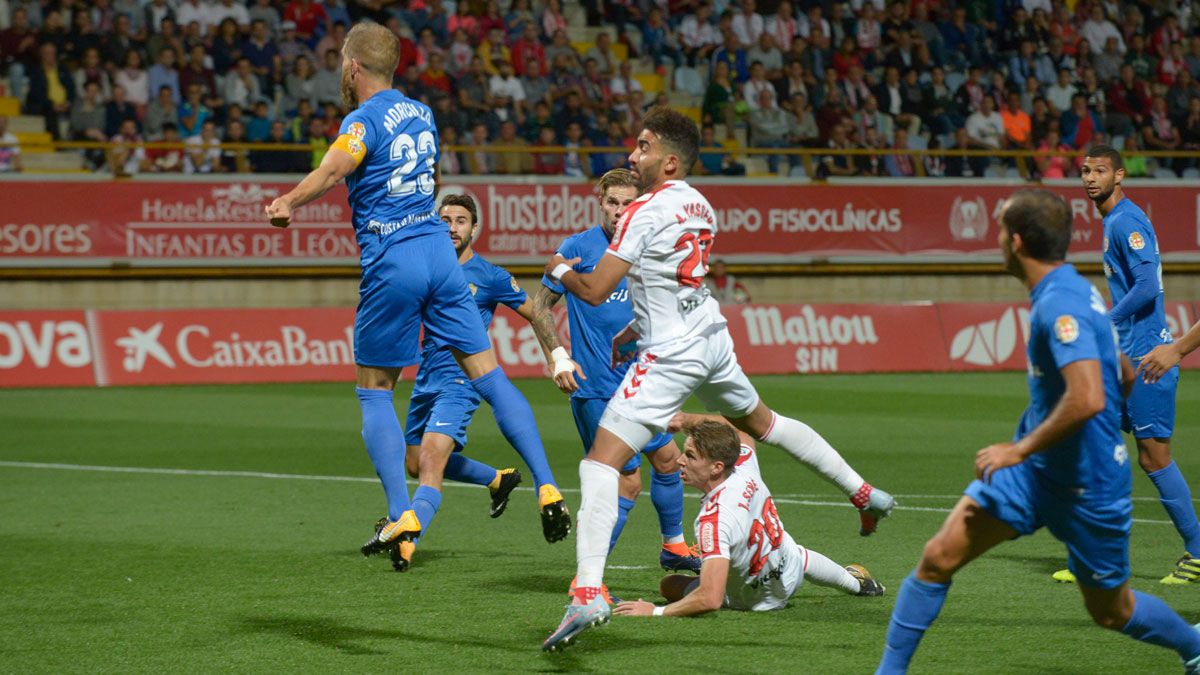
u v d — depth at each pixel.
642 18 43.66
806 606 10.26
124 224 33.50
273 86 36.38
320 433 22.81
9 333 30.61
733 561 9.77
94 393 29.52
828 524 14.20
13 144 32.44
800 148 39.56
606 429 9.01
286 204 8.90
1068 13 45.50
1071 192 39.94
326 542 13.28
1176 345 10.46
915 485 17.06
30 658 8.81
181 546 13.04
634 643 9.14
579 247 11.66
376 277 9.77
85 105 34.50
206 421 24.50
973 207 39.66
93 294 33.53
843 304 35.75
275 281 35.06
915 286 39.59
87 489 16.92
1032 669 8.46
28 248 32.75
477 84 37.62
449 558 12.53
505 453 20.45
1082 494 7.13
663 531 11.89
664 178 9.24
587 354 11.74
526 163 36.94
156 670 8.52
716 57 40.62
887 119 41.25
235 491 16.77
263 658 8.80
